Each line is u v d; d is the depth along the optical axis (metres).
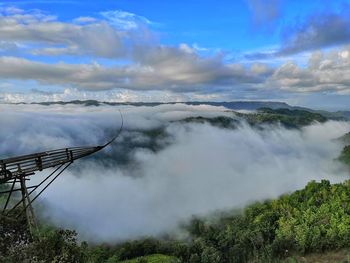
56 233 28.36
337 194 185.88
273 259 130.62
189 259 178.62
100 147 32.44
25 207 28.80
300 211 182.88
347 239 128.12
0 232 26.92
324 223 150.25
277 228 175.50
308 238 130.75
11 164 27.58
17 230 27.84
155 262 169.25
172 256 182.25
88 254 31.98
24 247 25.38
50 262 25.36
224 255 167.00
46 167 29.44
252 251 152.25
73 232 29.19
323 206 170.12
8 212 28.92
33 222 28.94
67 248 27.62
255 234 167.88
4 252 25.22
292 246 134.75
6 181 27.55
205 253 166.62
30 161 28.61
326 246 128.12
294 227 158.00
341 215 154.38
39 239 27.14
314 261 119.75
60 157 30.45
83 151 31.89
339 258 118.81
